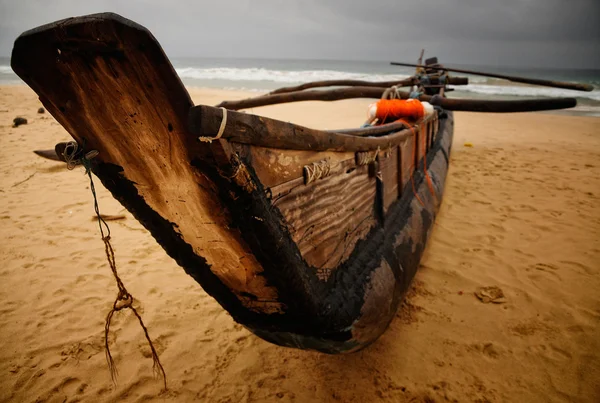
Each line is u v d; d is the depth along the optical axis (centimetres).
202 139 111
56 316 310
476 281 343
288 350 274
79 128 136
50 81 117
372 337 225
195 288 351
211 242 169
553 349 262
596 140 931
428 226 350
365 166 242
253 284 181
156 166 141
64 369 257
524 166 700
